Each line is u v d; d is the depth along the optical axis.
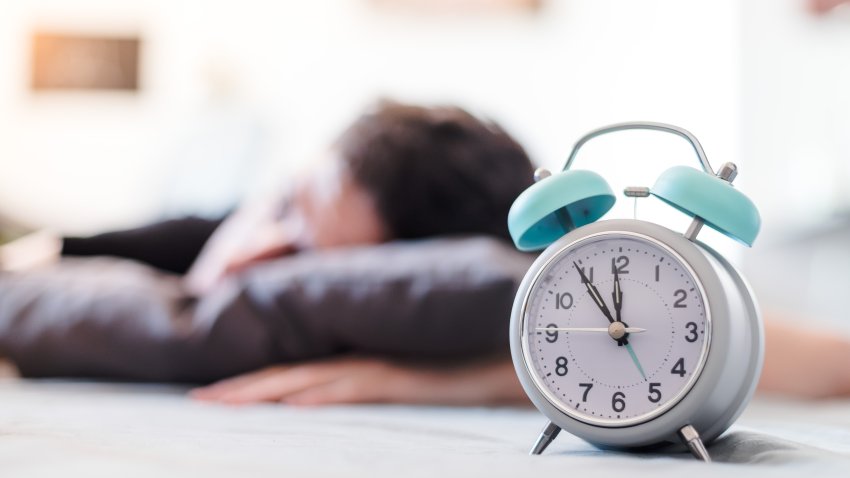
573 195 0.59
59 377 1.31
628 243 0.59
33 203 3.54
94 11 3.58
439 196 1.25
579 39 3.36
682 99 3.32
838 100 3.30
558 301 0.60
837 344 1.32
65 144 3.55
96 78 3.56
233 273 1.29
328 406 1.09
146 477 0.36
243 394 1.11
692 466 0.47
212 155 2.98
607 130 0.64
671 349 0.57
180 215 1.92
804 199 3.29
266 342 1.17
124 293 1.28
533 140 3.35
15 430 0.61
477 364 1.13
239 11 3.53
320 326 1.15
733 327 0.56
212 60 3.51
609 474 0.42
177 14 3.54
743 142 3.32
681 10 3.33
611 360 0.58
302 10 3.50
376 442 0.62
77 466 0.39
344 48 3.48
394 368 1.13
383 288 1.11
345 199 1.28
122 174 3.54
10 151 3.56
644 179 3.30
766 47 3.33
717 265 0.59
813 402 1.27
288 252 1.32
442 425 0.79
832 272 3.16
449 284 1.08
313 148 3.45
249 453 0.50
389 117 1.30
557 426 0.59
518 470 0.44
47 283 1.33
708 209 0.57
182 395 1.19
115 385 1.29
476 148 1.27
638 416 0.56
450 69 3.42
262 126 3.07
